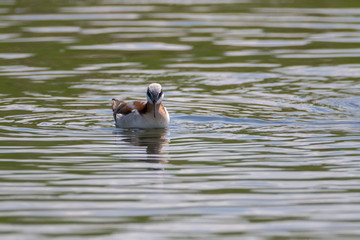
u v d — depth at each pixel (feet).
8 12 109.40
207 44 89.35
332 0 121.49
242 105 63.87
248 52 85.35
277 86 70.69
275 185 41.50
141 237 33.40
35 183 41.93
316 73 75.61
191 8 114.52
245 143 51.55
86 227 34.71
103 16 106.83
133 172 44.27
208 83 72.13
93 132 55.21
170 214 36.63
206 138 53.16
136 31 96.48
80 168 45.14
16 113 60.59
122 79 73.72
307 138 52.80
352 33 94.02
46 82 72.13
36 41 90.53
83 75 75.36
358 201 38.47
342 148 49.80
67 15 107.34
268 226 34.88
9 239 33.12
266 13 109.19
